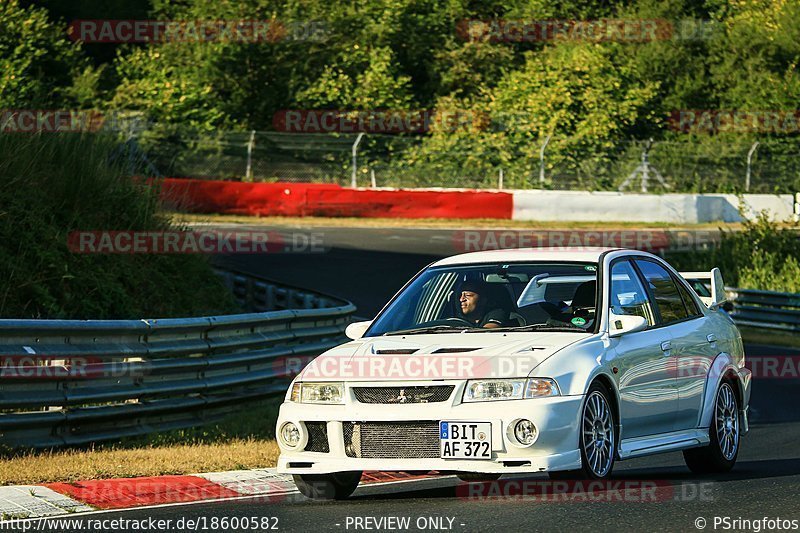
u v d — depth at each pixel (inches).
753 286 3649.1
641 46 6983.3
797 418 1807.3
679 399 1138.7
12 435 1302.9
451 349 987.9
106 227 2393.0
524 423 930.1
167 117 5743.1
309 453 979.3
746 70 6983.3
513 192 5187.0
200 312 2461.9
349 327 1119.0
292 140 5757.9
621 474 1235.9
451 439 936.3
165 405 1505.9
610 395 1028.5
